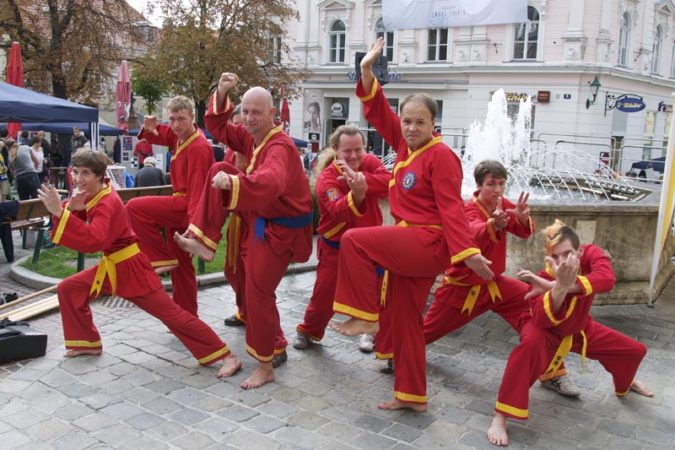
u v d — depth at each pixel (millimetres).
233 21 22266
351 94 29500
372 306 3797
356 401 4164
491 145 17016
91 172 4316
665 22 29266
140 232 5047
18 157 11531
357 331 3906
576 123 24859
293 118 30594
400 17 25516
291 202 4203
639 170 20000
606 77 24891
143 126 5477
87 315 4699
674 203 6188
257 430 3713
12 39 21156
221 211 4105
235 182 3561
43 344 4738
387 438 3674
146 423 3748
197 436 3615
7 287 6926
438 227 3740
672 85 29750
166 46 21953
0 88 9359
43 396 4059
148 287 4480
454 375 4680
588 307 3875
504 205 4578
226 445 3529
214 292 6777
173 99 5000
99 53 21516
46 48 21359
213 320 5816
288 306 6383
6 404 3938
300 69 27922
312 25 29969
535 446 3660
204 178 4945
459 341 5418
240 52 21953
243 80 22312
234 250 5039
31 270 7473
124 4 21906
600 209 6379
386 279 4082
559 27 24734
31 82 21562
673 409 4215
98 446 3473
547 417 4039
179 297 5312
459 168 3725
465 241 3545
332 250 4848
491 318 6027
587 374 4770
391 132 4051
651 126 29062
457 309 4566
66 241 4133
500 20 23828
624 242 6645
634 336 5695
